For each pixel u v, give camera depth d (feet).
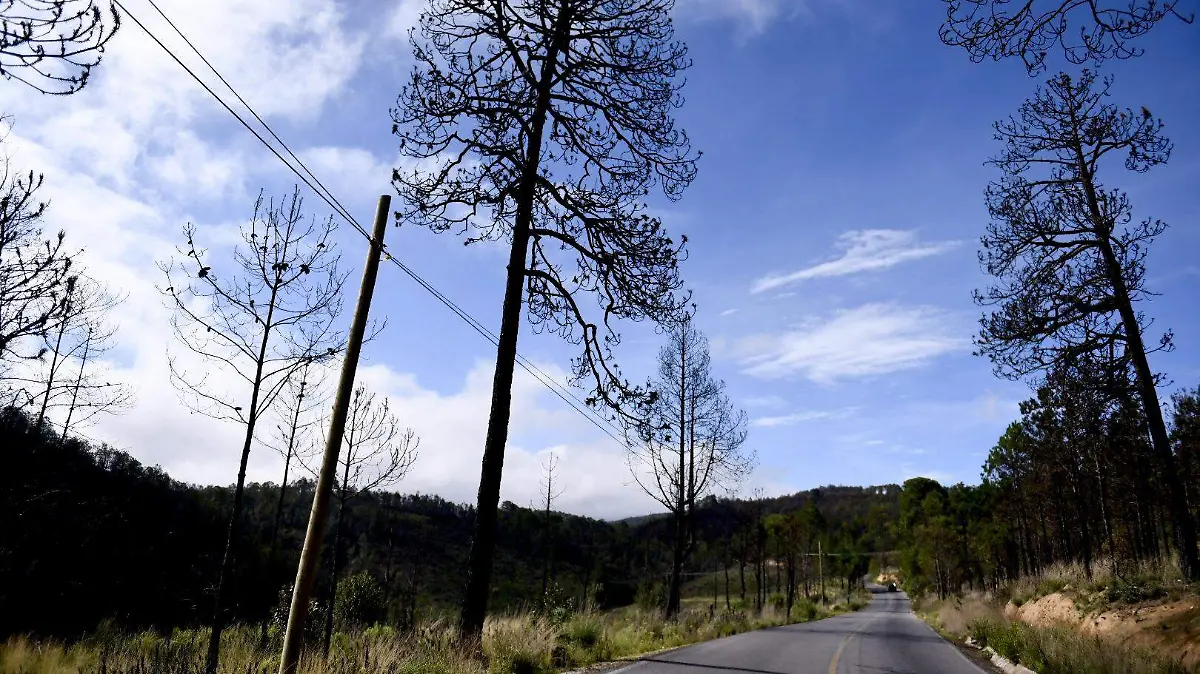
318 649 30.55
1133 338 60.44
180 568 85.66
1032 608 69.15
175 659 28.40
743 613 118.93
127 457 113.39
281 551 123.34
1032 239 65.21
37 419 58.23
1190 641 39.96
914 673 42.47
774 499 290.97
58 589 56.75
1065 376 65.16
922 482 279.69
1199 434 92.22
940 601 185.47
